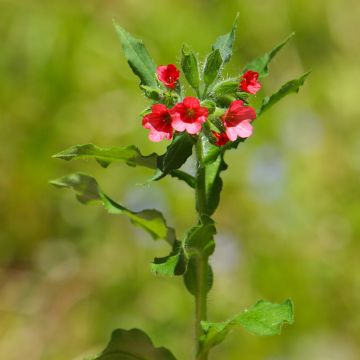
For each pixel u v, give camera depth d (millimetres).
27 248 9828
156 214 4660
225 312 8961
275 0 12023
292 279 9164
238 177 10133
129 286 9258
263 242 9633
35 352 8898
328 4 12180
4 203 9969
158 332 8805
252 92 4234
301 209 9906
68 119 10445
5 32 10750
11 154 10156
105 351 4668
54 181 4660
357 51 12141
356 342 8727
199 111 3932
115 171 10117
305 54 11977
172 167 4164
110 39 11102
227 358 8312
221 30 11734
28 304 9352
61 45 10805
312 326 8797
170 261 4051
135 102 10586
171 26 11406
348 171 10531
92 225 9805
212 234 4387
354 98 11531
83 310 9203
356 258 9438
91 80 10711
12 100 10391
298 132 10688
